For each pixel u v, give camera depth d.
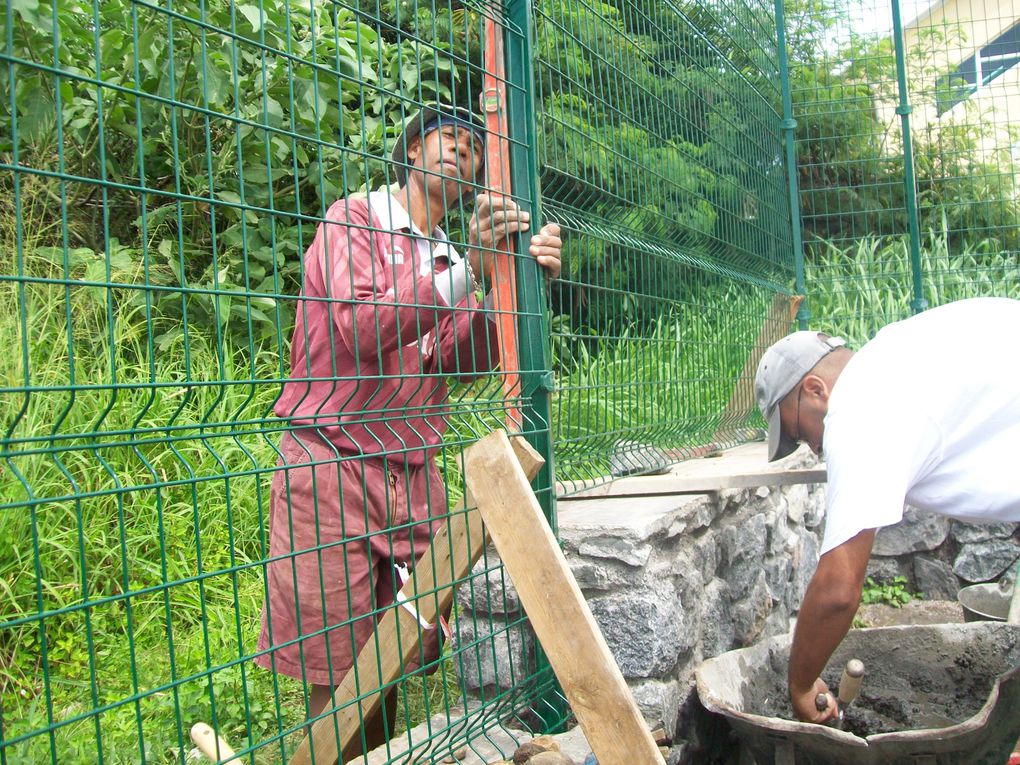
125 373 4.14
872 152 7.11
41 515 3.54
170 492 3.90
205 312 4.68
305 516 2.38
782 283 5.68
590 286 3.12
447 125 2.56
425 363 2.64
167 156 4.80
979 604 3.97
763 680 2.73
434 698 3.30
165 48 4.46
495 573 3.01
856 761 2.18
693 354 4.09
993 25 10.19
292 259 5.18
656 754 1.75
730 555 3.54
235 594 1.70
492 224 2.45
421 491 2.56
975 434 2.26
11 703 3.10
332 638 2.37
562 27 3.03
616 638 2.77
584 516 2.94
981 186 7.42
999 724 2.17
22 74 3.77
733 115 4.87
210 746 2.02
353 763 2.29
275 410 2.48
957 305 2.44
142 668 3.35
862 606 5.07
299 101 4.58
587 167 3.17
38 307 4.13
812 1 6.87
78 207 4.71
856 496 2.14
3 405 3.62
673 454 3.88
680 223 3.95
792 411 2.63
